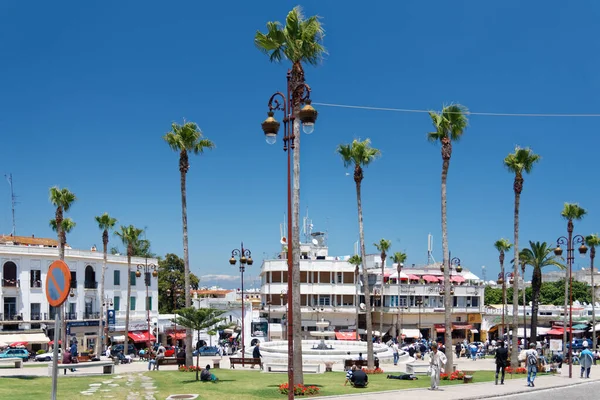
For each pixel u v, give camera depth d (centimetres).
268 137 1775
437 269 9506
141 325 7412
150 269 7738
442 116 3488
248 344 8869
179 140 4000
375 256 9788
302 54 2642
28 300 6141
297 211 2681
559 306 9488
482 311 8919
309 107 1678
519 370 3672
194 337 8275
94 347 6644
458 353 6344
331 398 2206
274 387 2600
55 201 5450
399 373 3659
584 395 2536
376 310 8700
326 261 8362
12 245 6188
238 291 12219
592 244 6619
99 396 2359
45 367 4044
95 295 6856
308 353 4506
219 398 2252
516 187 4081
